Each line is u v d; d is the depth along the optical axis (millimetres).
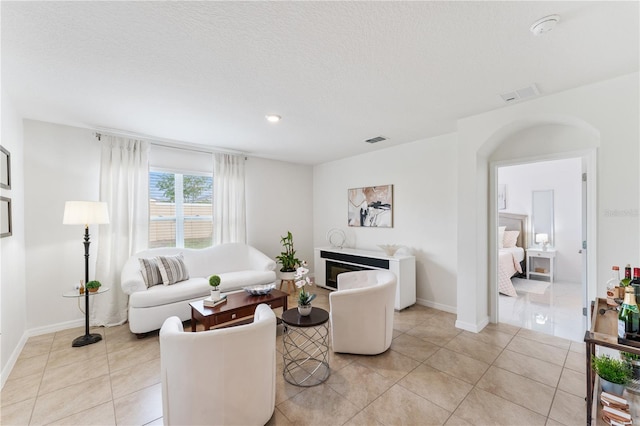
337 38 1665
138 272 3234
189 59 1885
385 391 2047
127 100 2551
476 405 1894
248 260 4488
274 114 2920
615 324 1634
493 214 3271
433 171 3854
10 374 2297
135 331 2920
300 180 5637
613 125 2184
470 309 3076
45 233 3119
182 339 1454
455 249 3650
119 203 3510
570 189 5359
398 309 3713
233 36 1639
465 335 2979
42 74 2074
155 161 3953
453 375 2246
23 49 1755
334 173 5359
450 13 1457
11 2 1335
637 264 2102
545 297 4375
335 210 5355
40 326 3074
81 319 3299
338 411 1842
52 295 3150
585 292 2670
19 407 1902
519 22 1528
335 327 2582
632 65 1990
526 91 2400
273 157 5039
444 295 3773
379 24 1540
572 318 3482
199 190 4398
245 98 2520
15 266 2635
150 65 1960
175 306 3156
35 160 3072
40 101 2562
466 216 3064
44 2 1343
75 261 3287
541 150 2889
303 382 2164
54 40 1664
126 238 3529
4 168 2352
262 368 1623
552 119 2600
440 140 3766
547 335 2971
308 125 3275
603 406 1411
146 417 1815
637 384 1411
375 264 4000
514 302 4137
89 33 1602
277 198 5285
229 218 4547
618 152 2168
